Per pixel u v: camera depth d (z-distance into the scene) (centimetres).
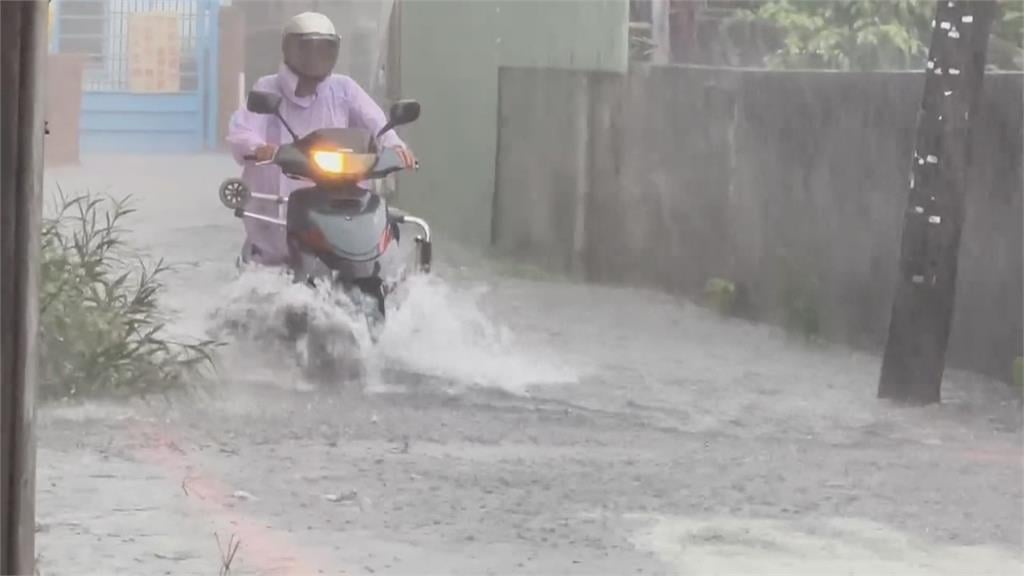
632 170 2600
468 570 1036
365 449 1377
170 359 1568
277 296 1672
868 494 1300
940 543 1159
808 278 2205
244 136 1675
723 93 2419
